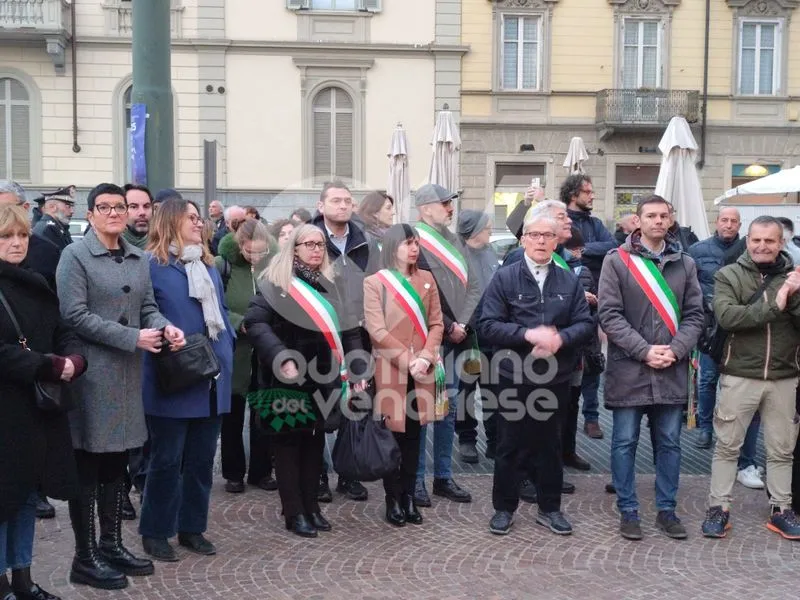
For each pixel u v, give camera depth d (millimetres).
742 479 6102
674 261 5141
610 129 22234
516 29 22312
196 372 4277
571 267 6141
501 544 4938
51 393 3717
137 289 4266
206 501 4738
